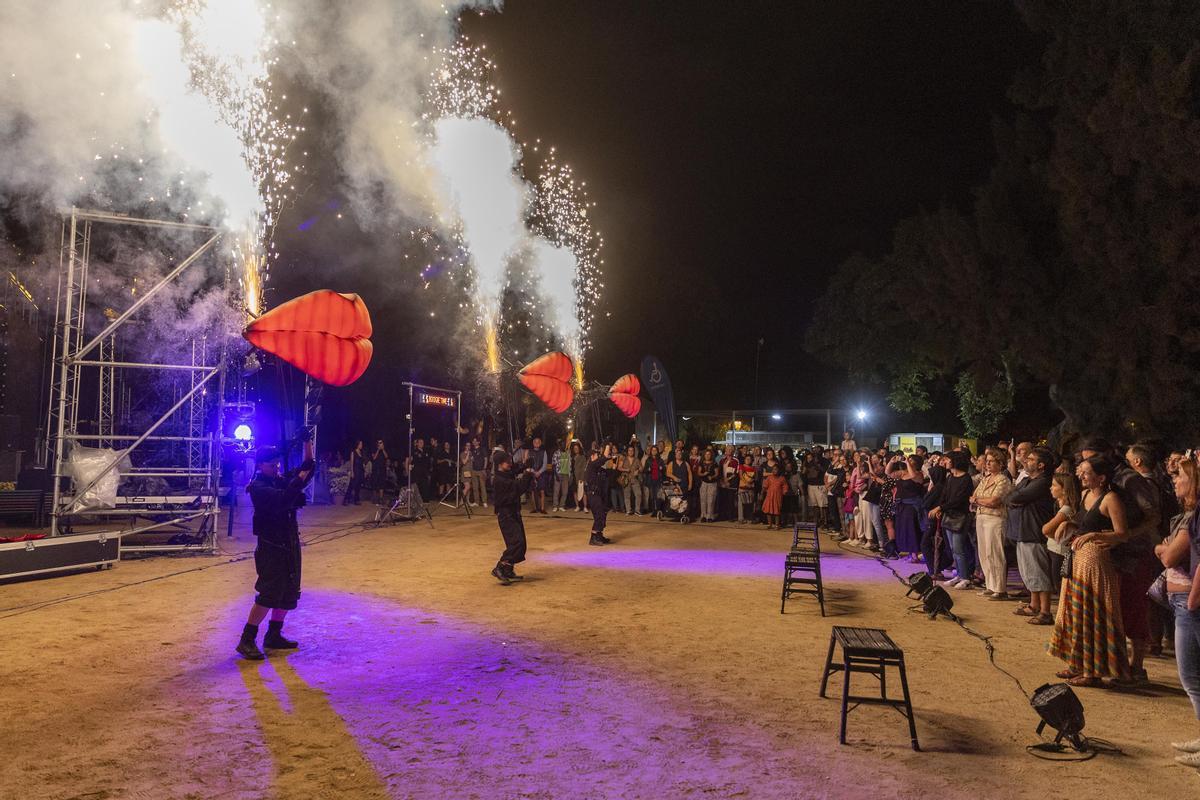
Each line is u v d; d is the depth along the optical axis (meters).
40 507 15.64
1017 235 23.94
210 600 9.12
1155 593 5.13
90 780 4.29
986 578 9.77
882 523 13.72
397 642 7.35
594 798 4.12
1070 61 21.78
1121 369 21.52
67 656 6.77
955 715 5.43
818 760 4.62
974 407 31.08
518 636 7.59
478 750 4.76
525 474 10.57
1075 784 4.33
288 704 5.59
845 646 5.06
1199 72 18.48
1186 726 5.30
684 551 13.81
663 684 6.08
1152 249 20.48
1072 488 7.27
